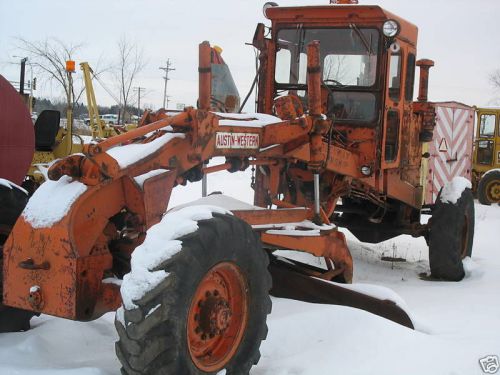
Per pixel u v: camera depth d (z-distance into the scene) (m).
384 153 6.13
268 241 4.68
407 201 7.05
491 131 16.86
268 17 6.30
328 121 4.93
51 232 3.27
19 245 3.35
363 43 5.98
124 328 2.95
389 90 6.14
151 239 3.11
